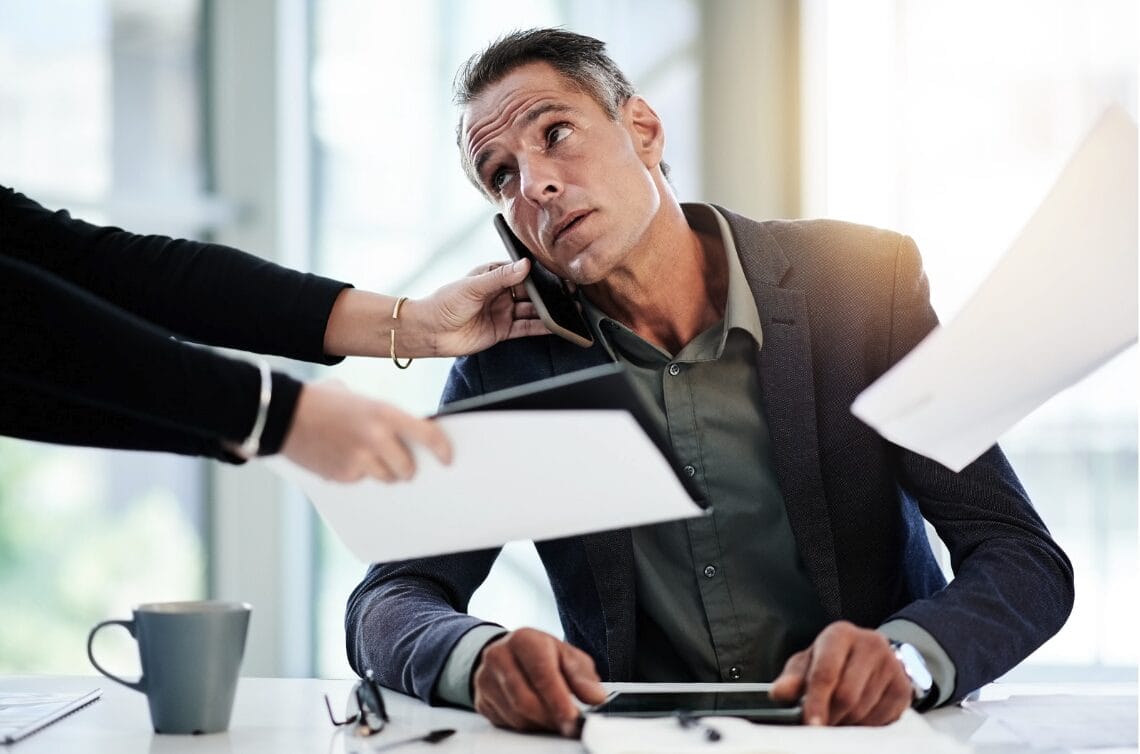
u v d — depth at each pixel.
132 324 0.91
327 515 1.04
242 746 0.98
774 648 1.42
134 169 3.69
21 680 1.31
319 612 3.67
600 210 1.38
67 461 3.57
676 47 3.65
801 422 1.39
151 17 3.70
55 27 3.65
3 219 1.37
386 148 3.72
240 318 1.42
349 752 0.95
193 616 1.01
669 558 1.43
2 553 3.54
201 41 3.73
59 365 0.89
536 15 3.70
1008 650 1.13
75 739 1.00
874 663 0.97
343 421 0.91
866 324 1.43
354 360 3.60
